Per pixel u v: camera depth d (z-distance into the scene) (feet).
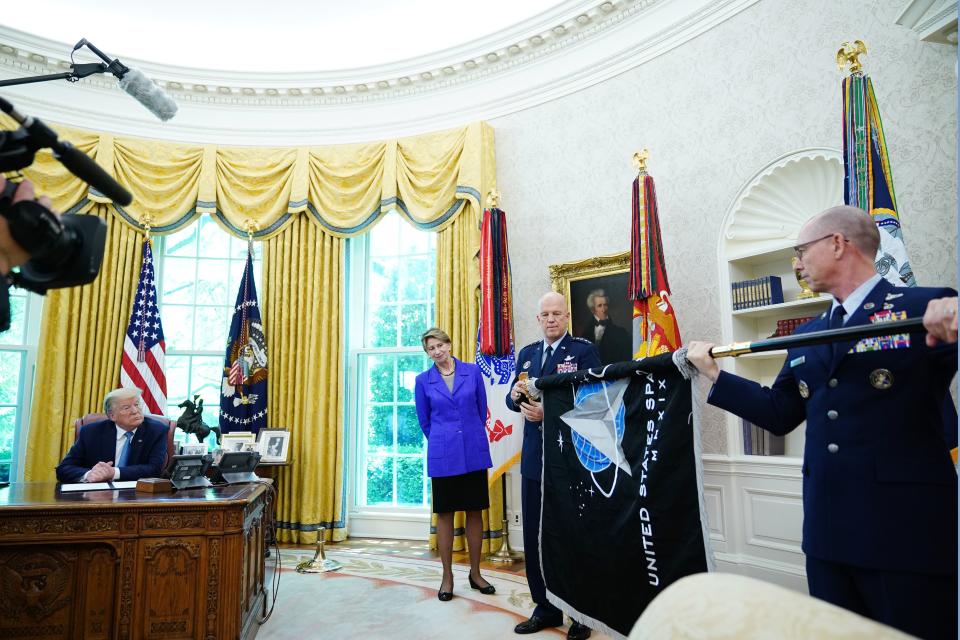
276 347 19.40
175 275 20.47
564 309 10.58
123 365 18.17
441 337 12.94
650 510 6.68
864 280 5.40
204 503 8.79
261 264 20.44
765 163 13.50
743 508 13.17
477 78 18.97
